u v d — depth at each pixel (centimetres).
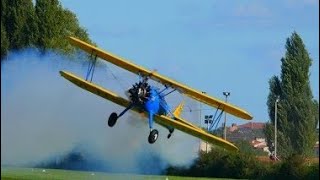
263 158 18412
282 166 15888
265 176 16512
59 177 12044
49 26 17525
